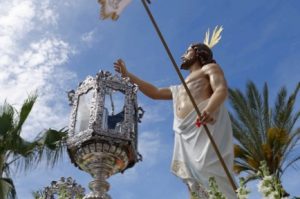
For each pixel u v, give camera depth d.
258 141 19.06
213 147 5.70
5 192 12.86
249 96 19.72
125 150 6.20
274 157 18.88
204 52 6.80
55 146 13.83
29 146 13.73
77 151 6.17
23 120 13.78
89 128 6.10
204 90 6.27
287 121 19.31
